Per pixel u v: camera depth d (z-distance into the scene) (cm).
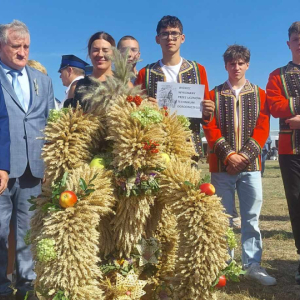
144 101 310
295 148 436
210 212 280
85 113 307
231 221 665
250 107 439
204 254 278
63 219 259
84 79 371
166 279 324
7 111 371
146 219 314
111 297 301
